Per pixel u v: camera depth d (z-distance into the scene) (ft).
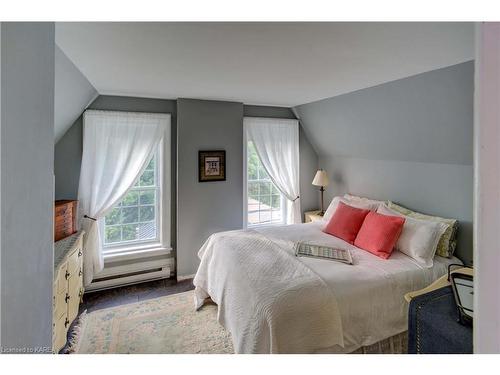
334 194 14.06
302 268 6.93
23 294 2.42
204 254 9.56
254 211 13.91
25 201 2.46
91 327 8.38
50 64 3.09
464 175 8.50
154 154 11.71
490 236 1.49
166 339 7.89
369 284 6.41
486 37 1.52
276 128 13.51
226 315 7.18
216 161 12.01
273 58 6.29
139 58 6.35
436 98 7.62
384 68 6.98
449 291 4.64
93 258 10.25
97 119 10.29
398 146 10.08
